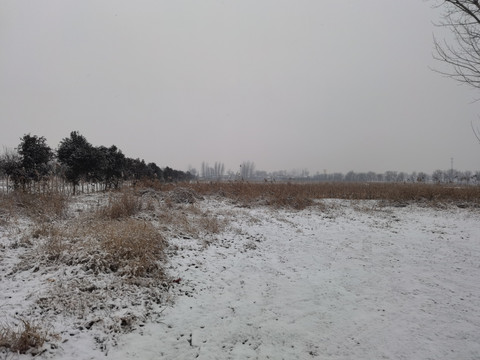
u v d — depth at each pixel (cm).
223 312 521
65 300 482
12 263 594
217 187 1994
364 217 1426
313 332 468
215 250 820
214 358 401
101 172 1922
